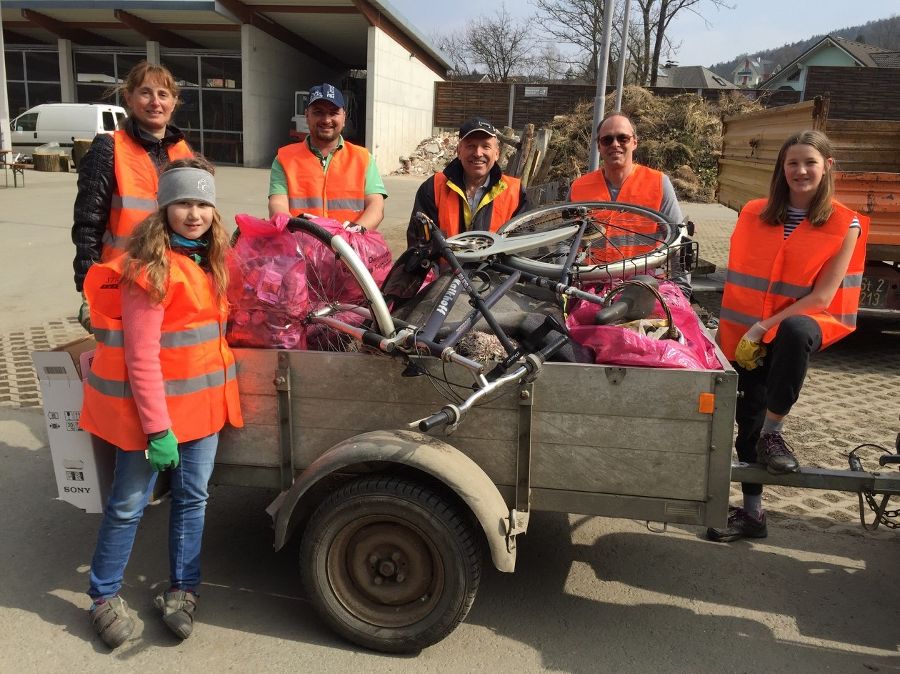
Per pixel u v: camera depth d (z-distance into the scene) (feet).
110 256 11.94
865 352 22.71
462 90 95.55
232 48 96.58
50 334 22.11
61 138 72.43
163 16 80.89
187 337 8.75
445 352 8.18
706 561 11.52
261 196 55.21
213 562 11.21
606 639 9.61
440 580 8.89
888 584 10.96
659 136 72.43
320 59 104.47
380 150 81.20
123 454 9.02
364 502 8.84
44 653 9.14
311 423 9.36
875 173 18.04
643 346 8.64
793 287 10.94
